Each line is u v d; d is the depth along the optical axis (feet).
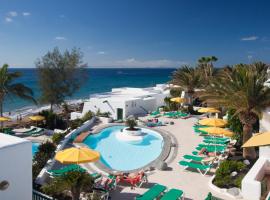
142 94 141.08
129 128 86.48
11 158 32.94
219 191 44.27
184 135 82.79
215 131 59.93
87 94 276.21
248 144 34.47
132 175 49.37
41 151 59.82
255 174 43.98
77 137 79.15
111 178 46.98
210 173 52.80
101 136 86.89
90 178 39.04
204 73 152.35
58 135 76.79
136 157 67.77
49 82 125.18
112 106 115.75
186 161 57.77
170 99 122.72
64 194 41.14
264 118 58.85
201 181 49.06
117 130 93.56
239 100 58.03
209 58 162.20
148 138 83.66
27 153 34.71
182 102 115.14
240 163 51.11
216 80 67.05
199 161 55.77
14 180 33.32
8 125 105.19
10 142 33.94
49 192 39.09
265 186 44.34
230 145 67.92
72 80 130.82
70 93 130.93
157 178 50.49
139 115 115.96
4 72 101.96
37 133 90.38
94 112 120.88
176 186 46.83
